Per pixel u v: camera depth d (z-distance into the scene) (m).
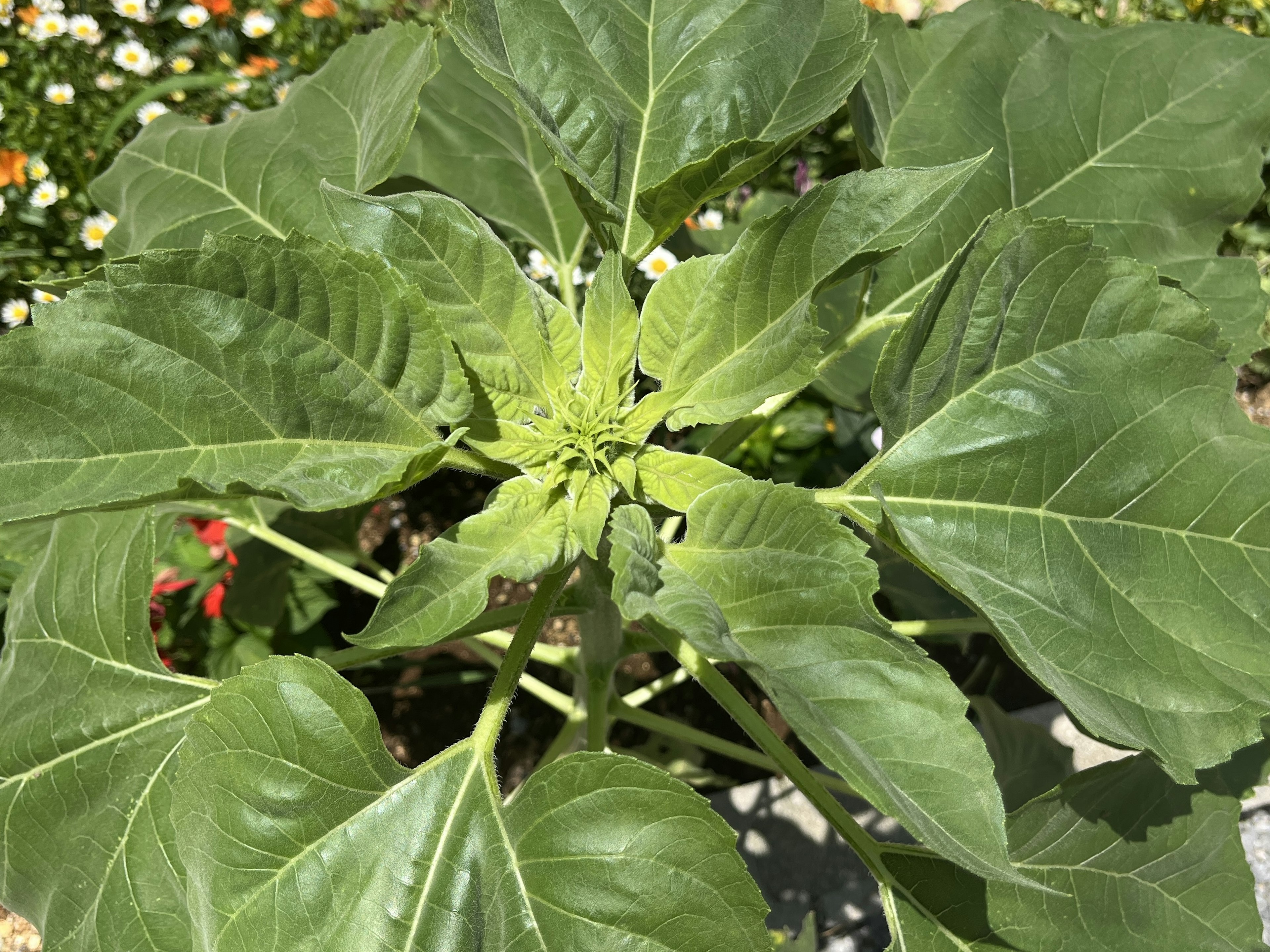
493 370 0.35
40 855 0.37
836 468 0.75
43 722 0.38
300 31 1.03
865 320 0.46
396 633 0.26
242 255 0.29
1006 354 0.35
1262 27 0.99
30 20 0.98
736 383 0.34
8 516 0.26
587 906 0.27
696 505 0.31
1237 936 0.37
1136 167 0.46
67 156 0.91
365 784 0.29
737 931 0.27
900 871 0.35
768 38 0.41
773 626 0.29
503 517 0.32
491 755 0.31
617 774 0.28
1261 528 0.34
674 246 0.65
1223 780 0.39
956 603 0.64
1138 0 1.03
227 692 0.28
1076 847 0.36
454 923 0.28
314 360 0.31
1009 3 0.48
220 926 0.27
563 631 0.83
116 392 0.28
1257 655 0.32
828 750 0.23
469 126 0.52
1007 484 0.35
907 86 0.47
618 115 0.41
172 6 1.03
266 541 0.61
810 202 0.31
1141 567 0.34
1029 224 0.31
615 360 0.36
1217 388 0.35
